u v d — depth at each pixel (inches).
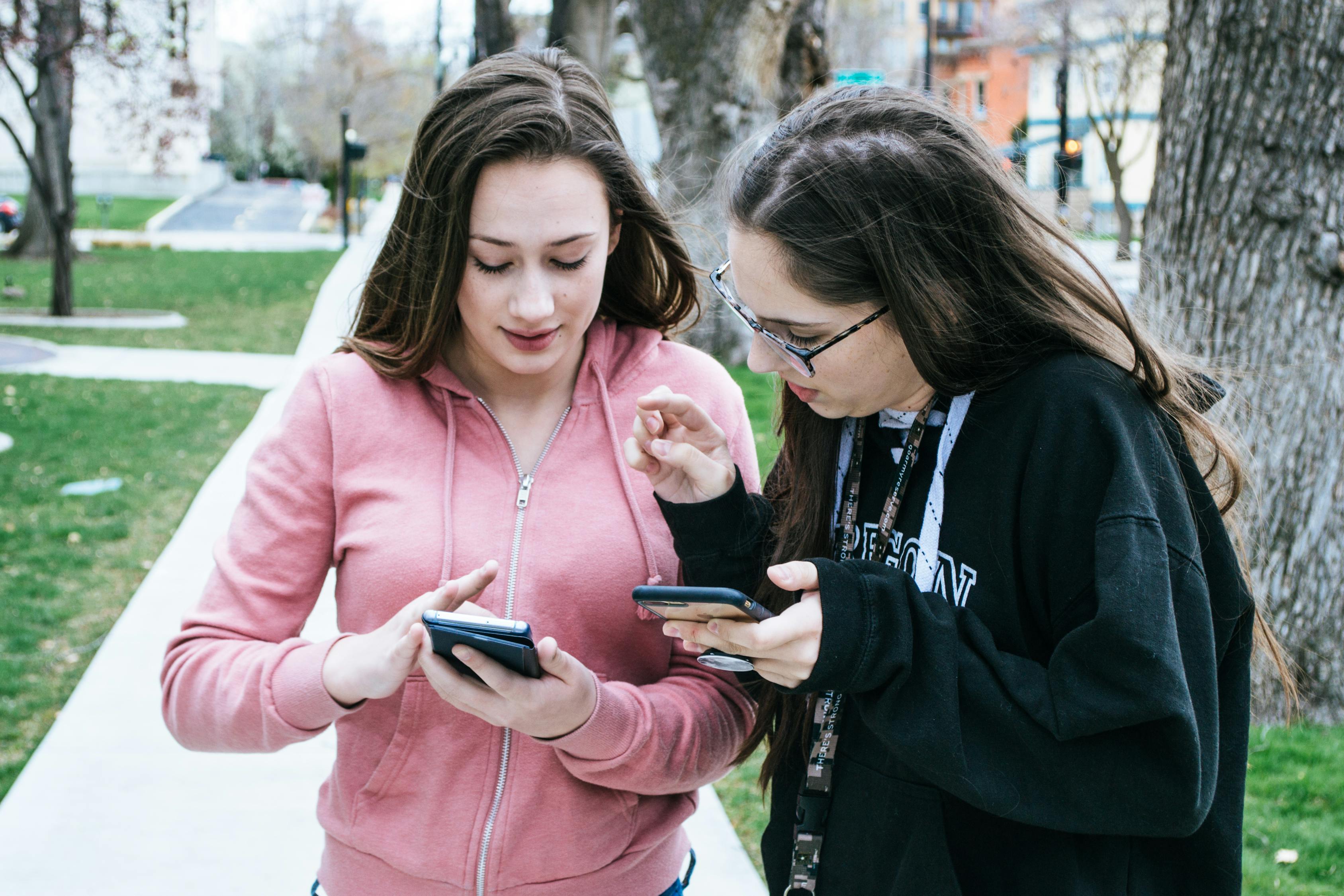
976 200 52.9
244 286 788.6
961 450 54.7
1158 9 949.2
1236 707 54.7
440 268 59.6
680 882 70.0
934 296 52.0
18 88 630.5
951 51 1428.4
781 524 62.2
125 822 134.3
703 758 61.8
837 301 53.2
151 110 756.6
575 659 55.4
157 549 237.8
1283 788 144.1
